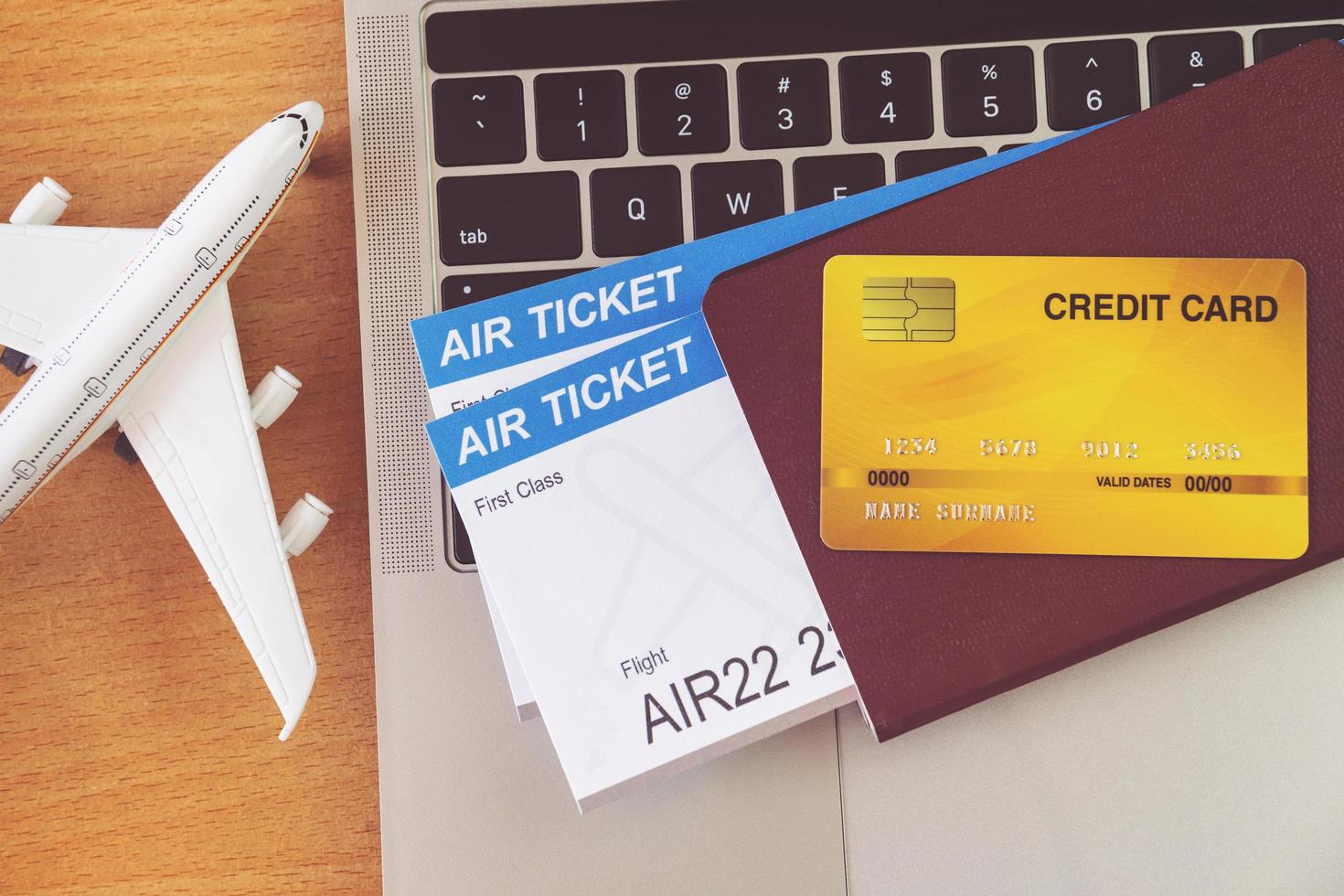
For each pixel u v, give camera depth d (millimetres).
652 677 304
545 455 309
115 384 324
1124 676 319
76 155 350
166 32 348
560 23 320
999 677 302
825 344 309
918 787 320
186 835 348
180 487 330
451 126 321
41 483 333
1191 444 303
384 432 323
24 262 336
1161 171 309
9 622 352
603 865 319
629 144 322
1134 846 317
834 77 322
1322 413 304
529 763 322
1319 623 315
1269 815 315
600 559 307
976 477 306
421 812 321
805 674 307
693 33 322
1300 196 307
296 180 341
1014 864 318
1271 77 309
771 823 320
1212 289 306
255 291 351
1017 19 322
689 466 311
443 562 323
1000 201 310
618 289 317
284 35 350
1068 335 307
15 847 348
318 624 350
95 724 351
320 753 349
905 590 305
